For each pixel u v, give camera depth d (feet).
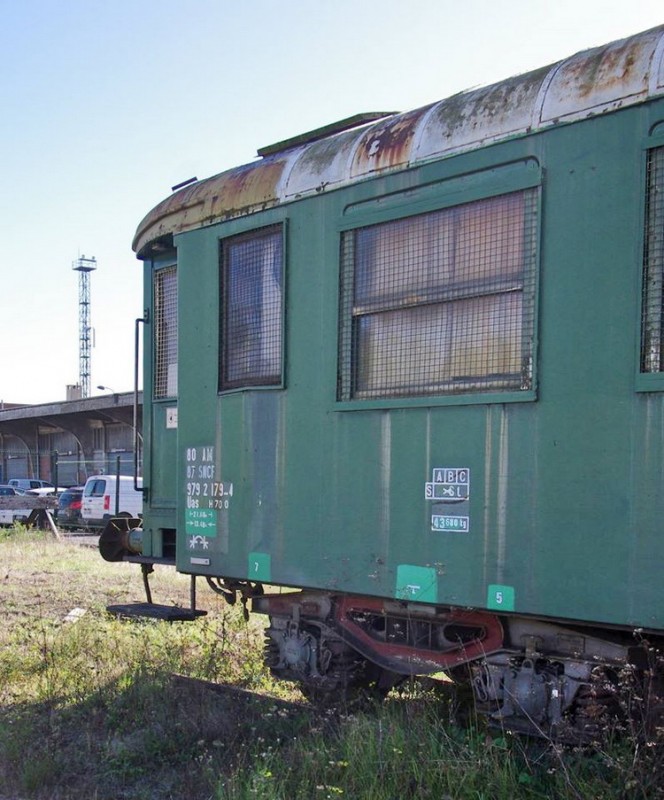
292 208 17.61
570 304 13.15
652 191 12.36
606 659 13.50
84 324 184.44
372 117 18.01
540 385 13.42
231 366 19.03
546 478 13.25
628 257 12.56
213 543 19.06
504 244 14.10
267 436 17.85
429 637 16.22
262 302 18.33
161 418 22.26
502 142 14.10
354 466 16.05
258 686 20.21
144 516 22.61
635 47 12.87
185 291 20.30
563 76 13.57
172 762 15.56
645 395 12.26
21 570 41.93
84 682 19.79
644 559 12.11
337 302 16.53
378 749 13.91
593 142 13.01
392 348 15.75
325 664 17.87
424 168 15.19
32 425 118.62
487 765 13.15
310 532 16.79
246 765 14.79
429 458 14.83
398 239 15.72
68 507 81.61
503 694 14.64
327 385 16.65
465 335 14.61
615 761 12.31
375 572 15.53
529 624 14.62
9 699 19.29
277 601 19.26
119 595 33.81
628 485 12.35
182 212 20.49
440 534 14.56
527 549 13.39
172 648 22.35
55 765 15.30
